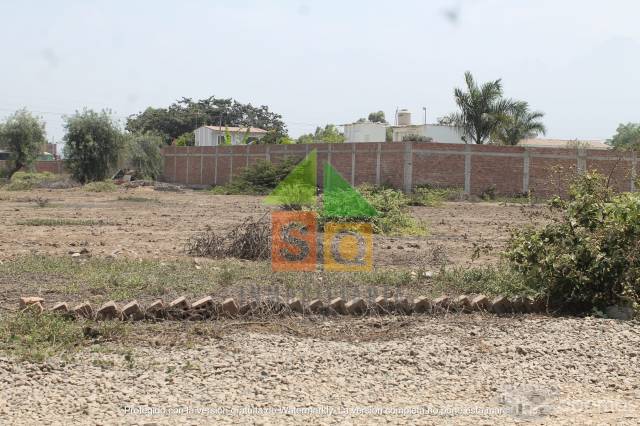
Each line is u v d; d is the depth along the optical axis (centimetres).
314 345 809
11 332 812
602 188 1091
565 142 7469
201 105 10981
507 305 1023
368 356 767
